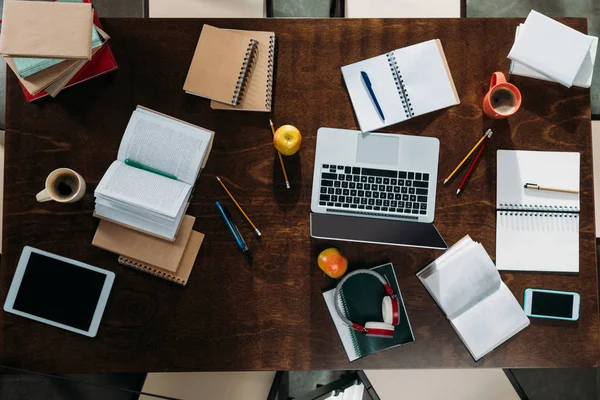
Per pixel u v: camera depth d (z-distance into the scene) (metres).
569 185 1.26
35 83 1.15
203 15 1.56
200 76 1.25
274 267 1.26
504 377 1.54
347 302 1.26
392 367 1.24
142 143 1.23
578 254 1.25
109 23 1.28
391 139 1.26
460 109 1.27
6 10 1.09
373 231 1.18
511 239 1.26
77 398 1.84
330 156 1.25
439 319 1.25
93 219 1.26
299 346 1.25
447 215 1.26
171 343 1.25
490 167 1.27
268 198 1.26
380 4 1.56
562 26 1.22
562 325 1.25
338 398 1.53
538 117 1.27
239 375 1.53
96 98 1.27
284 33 1.28
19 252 1.26
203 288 1.25
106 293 1.25
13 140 1.27
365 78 1.26
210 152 1.27
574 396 2.03
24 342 1.24
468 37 1.27
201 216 1.26
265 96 1.25
